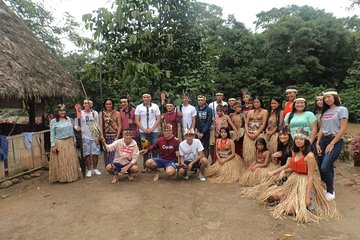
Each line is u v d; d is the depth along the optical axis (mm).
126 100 5773
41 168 6035
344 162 6332
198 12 7309
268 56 18781
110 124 5688
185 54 7141
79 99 7414
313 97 16453
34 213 3930
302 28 18047
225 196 4363
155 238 3195
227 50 17875
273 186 4129
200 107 5848
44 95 5758
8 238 3279
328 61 20766
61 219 3727
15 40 6250
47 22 11430
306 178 3789
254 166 4895
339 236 3150
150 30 6520
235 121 5734
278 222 3496
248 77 17797
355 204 3990
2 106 6863
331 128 4066
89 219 3701
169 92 6840
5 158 5180
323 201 3740
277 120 5082
